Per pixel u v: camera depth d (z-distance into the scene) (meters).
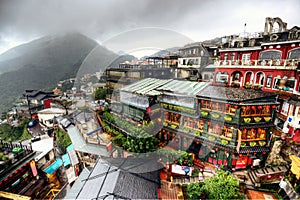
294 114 11.72
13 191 10.68
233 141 10.27
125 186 5.78
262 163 11.20
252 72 14.62
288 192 9.11
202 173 9.50
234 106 9.99
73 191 6.58
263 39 15.25
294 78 12.07
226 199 7.00
